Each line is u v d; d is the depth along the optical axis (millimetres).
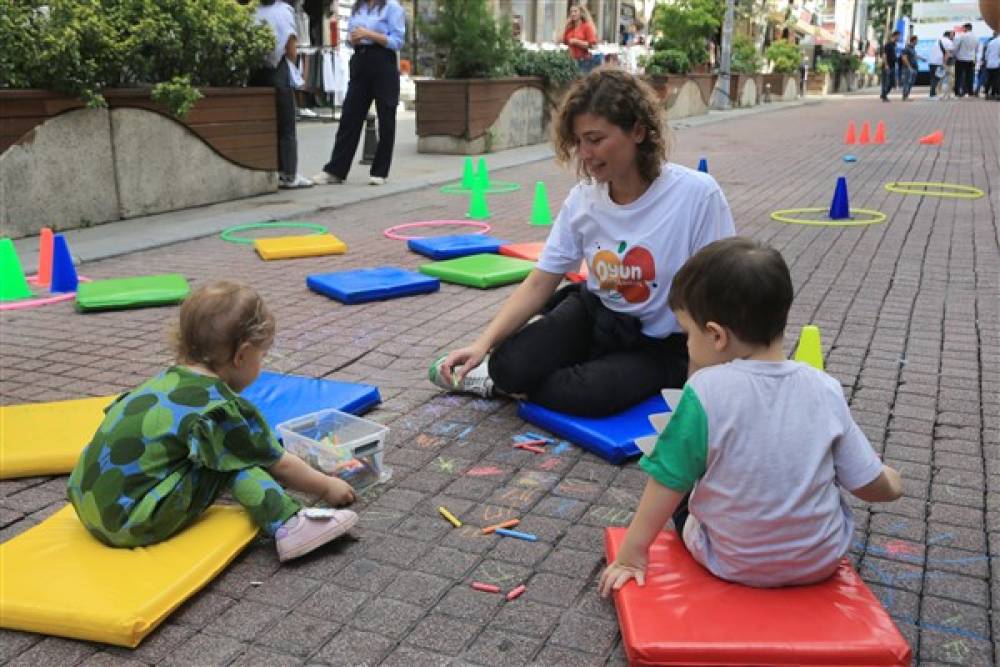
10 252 5523
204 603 2414
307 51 17172
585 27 16734
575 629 2297
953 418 3617
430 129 13320
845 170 11586
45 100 7098
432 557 2633
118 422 2584
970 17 29531
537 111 15102
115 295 5324
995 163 12031
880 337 4648
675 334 3520
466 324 4953
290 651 2219
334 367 4273
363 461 3023
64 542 2557
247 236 7371
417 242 6758
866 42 60438
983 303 5273
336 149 10039
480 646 2232
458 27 13227
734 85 25938
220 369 2688
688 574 2328
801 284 5742
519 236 7445
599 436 3258
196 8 8078
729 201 9164
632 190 3336
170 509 2521
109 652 2217
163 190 8266
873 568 2570
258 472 2670
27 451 3154
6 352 4516
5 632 2291
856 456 2227
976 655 2199
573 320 3574
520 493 3016
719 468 2193
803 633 2072
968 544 2697
